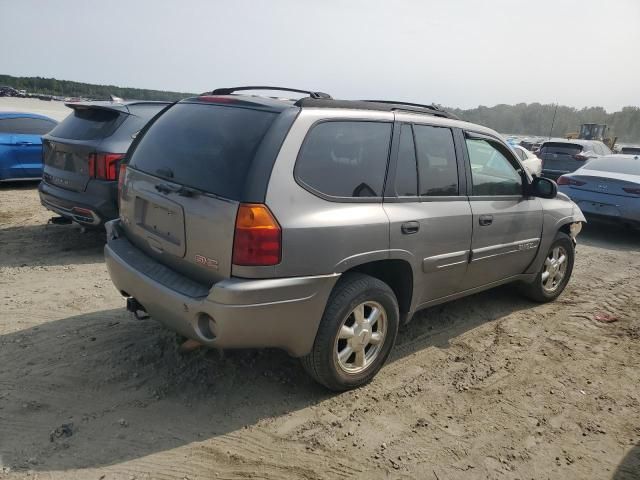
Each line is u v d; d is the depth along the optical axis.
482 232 4.23
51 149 6.24
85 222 5.89
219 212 2.84
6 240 6.56
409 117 3.72
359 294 3.30
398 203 3.54
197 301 2.86
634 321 5.15
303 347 3.13
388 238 3.39
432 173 3.84
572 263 5.69
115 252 3.50
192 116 3.46
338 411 3.30
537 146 31.56
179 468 2.70
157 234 3.27
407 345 4.33
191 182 3.06
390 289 3.54
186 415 3.14
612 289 6.17
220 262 2.85
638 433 3.30
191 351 3.78
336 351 3.29
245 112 3.18
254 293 2.79
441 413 3.37
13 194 9.46
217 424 3.08
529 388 3.77
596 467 2.96
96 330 4.12
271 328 2.92
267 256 2.81
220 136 3.13
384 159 3.48
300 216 2.94
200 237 2.94
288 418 3.19
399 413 3.33
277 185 2.88
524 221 4.72
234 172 2.89
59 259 5.93
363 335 3.44
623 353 4.42
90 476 2.59
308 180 3.03
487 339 4.55
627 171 9.30
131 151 3.81
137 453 2.78
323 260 3.03
